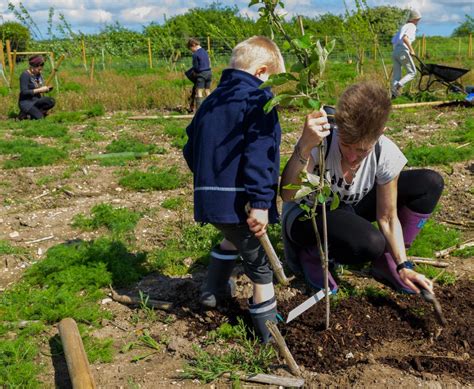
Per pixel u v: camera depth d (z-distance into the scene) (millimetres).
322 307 3672
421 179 3717
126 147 8586
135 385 3006
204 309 3750
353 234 3357
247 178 2943
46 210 5824
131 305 3895
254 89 3031
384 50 28250
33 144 8914
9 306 3865
